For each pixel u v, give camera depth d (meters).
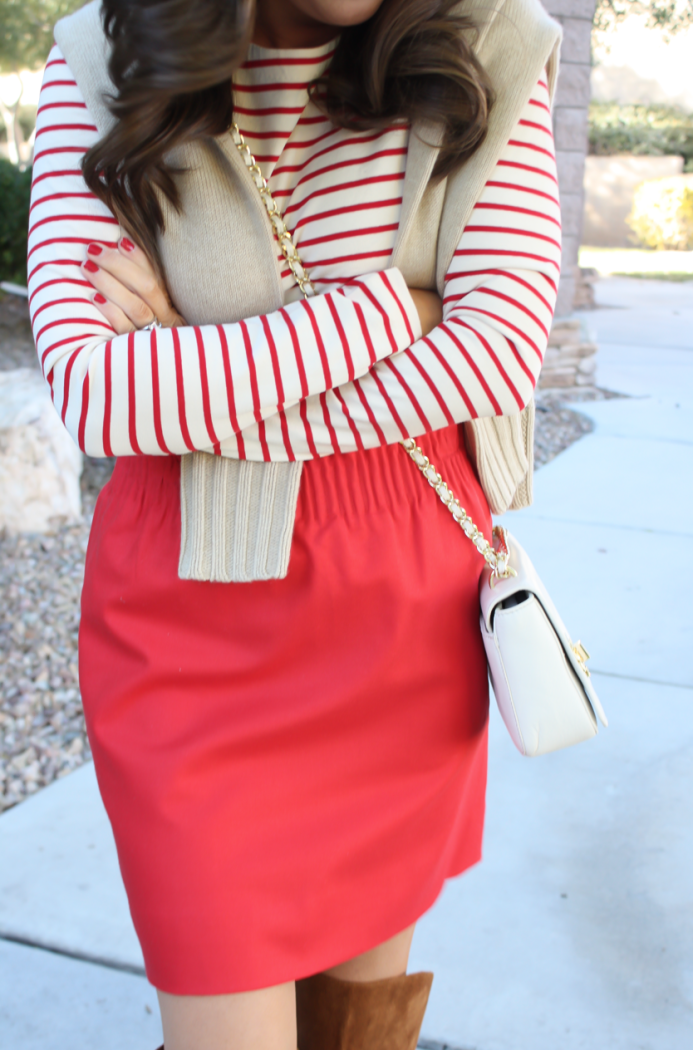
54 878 2.05
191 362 1.01
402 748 1.17
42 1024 1.70
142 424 1.02
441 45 1.02
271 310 1.12
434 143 1.06
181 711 1.12
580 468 4.89
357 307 1.04
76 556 3.62
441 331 1.08
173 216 1.08
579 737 1.14
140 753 1.10
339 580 1.11
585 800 2.29
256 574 1.09
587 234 19.20
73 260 1.10
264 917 1.08
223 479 1.10
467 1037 1.63
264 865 1.09
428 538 1.15
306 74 1.06
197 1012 1.06
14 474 3.70
